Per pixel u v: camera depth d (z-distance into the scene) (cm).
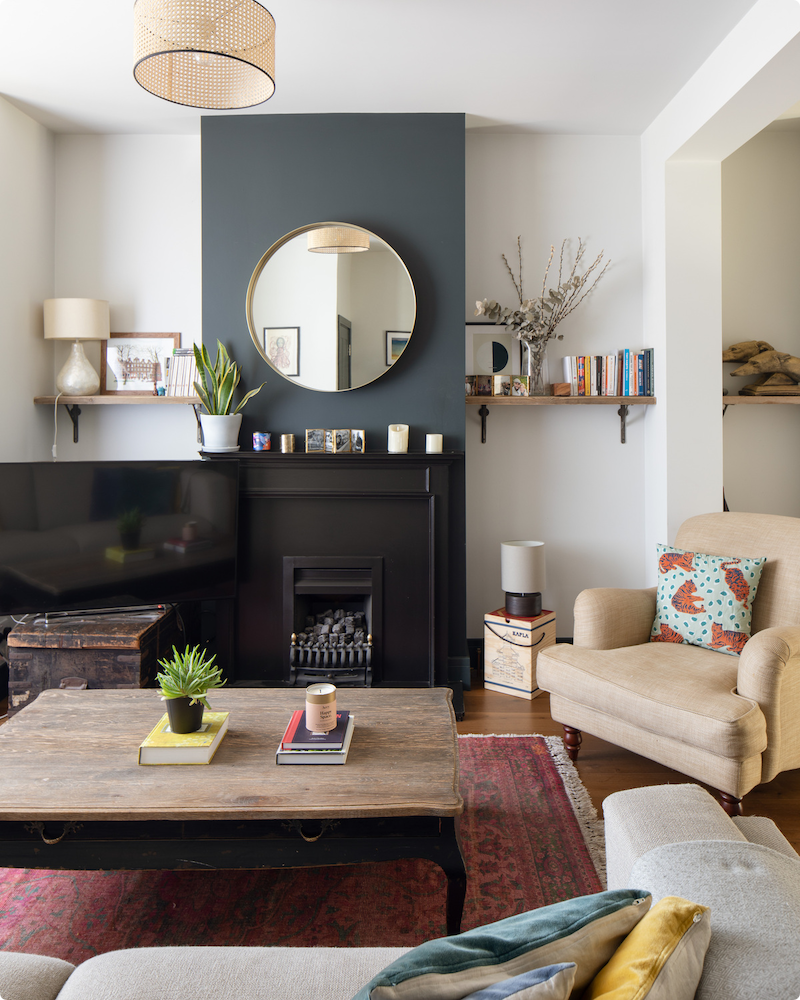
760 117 274
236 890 182
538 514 364
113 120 329
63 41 259
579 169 352
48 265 345
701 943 73
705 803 117
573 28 252
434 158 317
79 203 348
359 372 318
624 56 273
